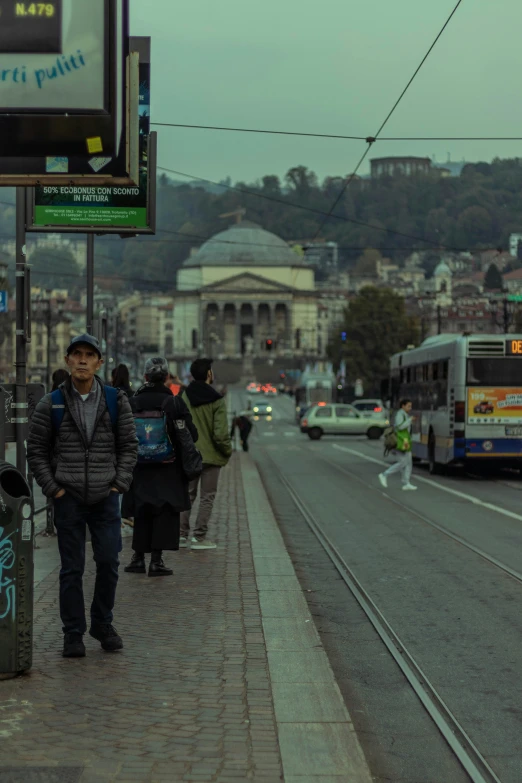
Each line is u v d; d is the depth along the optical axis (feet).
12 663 27.48
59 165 30.48
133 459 30.96
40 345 510.17
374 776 21.97
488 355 101.14
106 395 30.68
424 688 28.78
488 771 22.16
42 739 22.56
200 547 52.49
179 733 23.06
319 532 63.77
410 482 102.27
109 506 30.89
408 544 57.98
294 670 28.60
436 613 38.88
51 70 28.89
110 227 59.11
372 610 39.65
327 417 223.71
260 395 545.03
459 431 101.60
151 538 44.21
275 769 20.94
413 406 124.77
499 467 110.63
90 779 20.25
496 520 69.36
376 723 25.80
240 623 34.71
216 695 26.11
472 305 529.45
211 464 52.06
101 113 28.91
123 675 27.99
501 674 30.17
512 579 46.14
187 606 37.58
